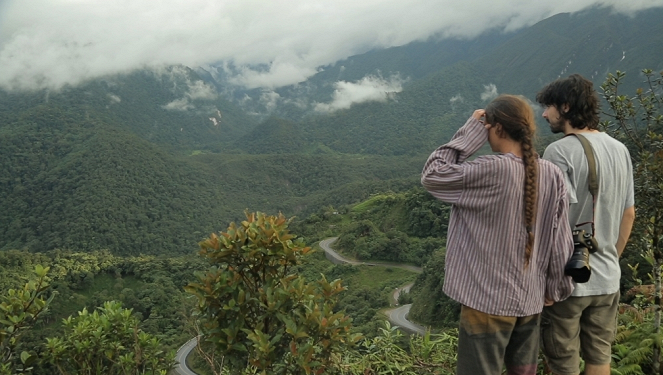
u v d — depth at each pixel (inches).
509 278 81.4
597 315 95.4
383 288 1577.3
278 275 109.3
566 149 94.3
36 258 1972.2
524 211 81.2
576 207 93.0
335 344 104.7
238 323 103.5
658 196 117.0
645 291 171.8
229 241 104.3
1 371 121.1
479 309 82.5
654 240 122.6
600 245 92.7
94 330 145.2
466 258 84.8
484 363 83.3
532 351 88.1
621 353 135.6
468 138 89.1
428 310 1142.3
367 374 143.9
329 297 113.2
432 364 145.2
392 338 154.3
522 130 83.8
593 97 95.7
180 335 994.1
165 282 1914.4
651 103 124.3
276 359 102.8
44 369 145.1
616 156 93.6
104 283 1973.4
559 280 86.2
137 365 147.9
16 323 122.1
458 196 85.0
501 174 80.0
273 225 106.3
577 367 95.9
